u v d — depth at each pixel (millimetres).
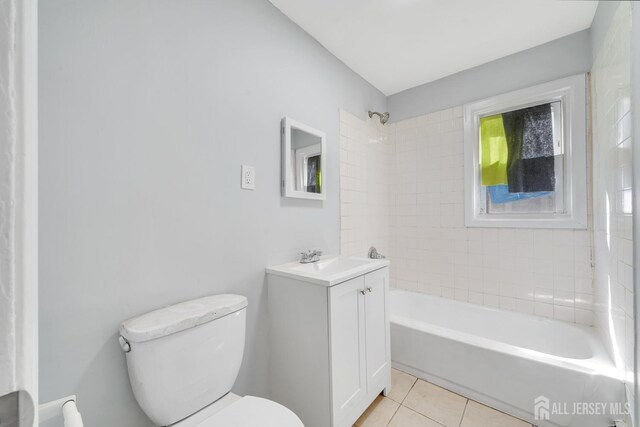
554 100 1891
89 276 877
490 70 2096
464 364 1585
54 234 814
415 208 2490
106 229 914
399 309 2426
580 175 1741
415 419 1425
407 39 1826
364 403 1401
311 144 1746
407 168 2537
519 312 1973
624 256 1173
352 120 2176
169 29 1080
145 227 1006
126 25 964
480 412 1464
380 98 2559
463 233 2229
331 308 1197
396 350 1863
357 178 2223
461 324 2156
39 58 793
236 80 1325
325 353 1207
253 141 1402
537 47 1903
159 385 864
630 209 1097
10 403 256
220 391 1028
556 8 1557
